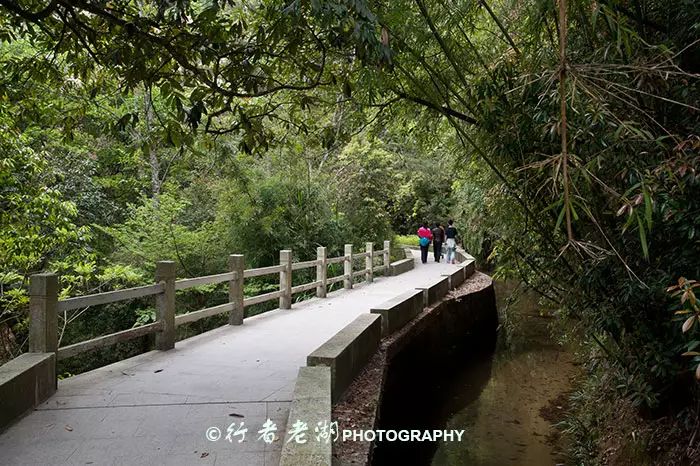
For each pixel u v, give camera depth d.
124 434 3.58
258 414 3.99
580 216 3.77
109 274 10.41
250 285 13.23
